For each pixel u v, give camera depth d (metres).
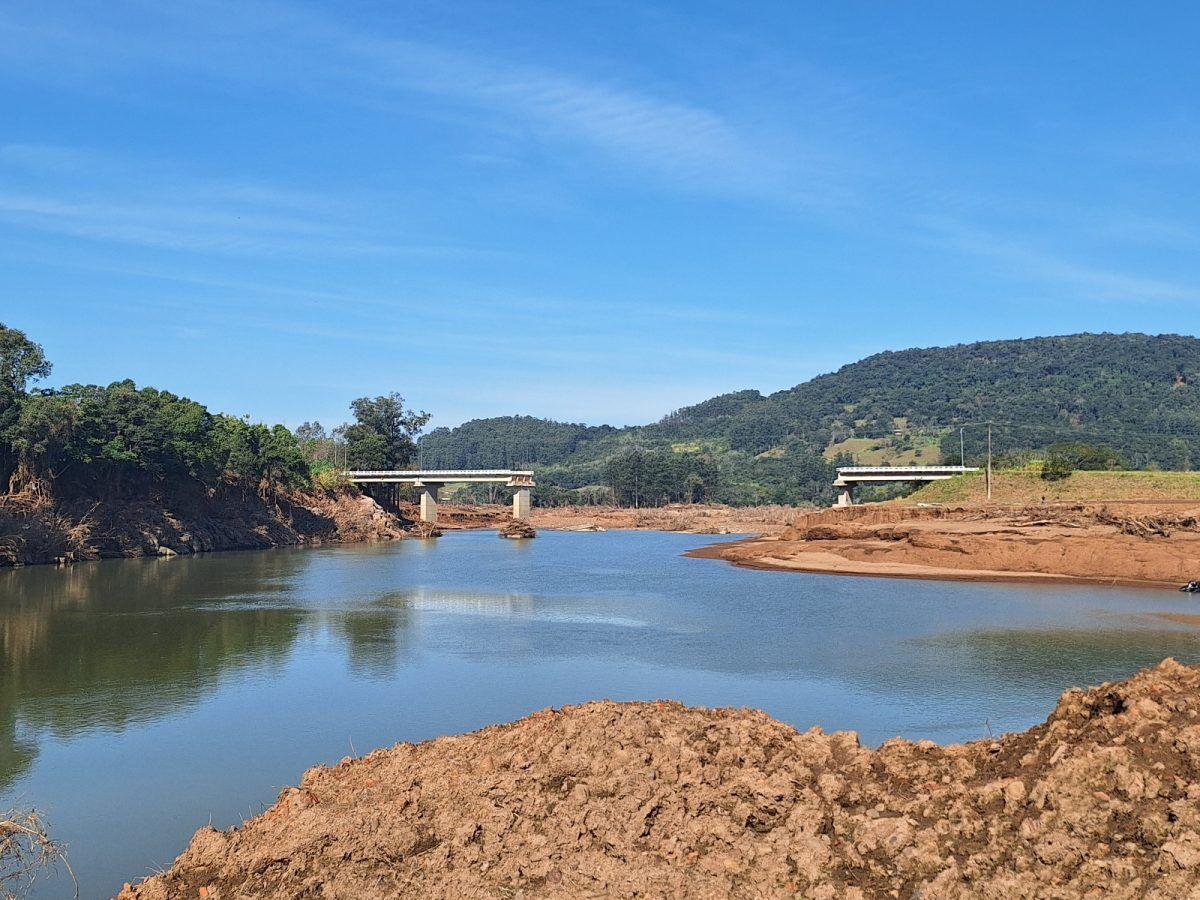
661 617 60.78
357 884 16.78
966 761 18.48
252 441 144.38
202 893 17.45
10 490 107.06
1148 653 46.56
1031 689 39.09
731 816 17.50
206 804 27.47
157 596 72.50
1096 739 17.58
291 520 148.25
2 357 109.56
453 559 112.38
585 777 19.19
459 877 16.55
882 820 16.56
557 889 16.14
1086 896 14.05
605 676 42.59
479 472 188.38
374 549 134.12
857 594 72.12
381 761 22.19
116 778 29.67
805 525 125.50
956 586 76.69
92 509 111.75
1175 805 15.11
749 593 73.56
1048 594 70.44
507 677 42.59
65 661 46.81
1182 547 81.56
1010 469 143.38
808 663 45.03
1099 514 93.69
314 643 51.50
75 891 22.11
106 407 119.00
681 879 15.99
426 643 51.41
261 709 37.38
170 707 37.84
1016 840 15.55
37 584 81.19
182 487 128.75
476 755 21.36
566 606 66.44
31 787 28.95
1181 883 13.80
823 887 15.32
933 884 14.95
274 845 18.09
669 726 20.95
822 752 19.30
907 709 36.03
